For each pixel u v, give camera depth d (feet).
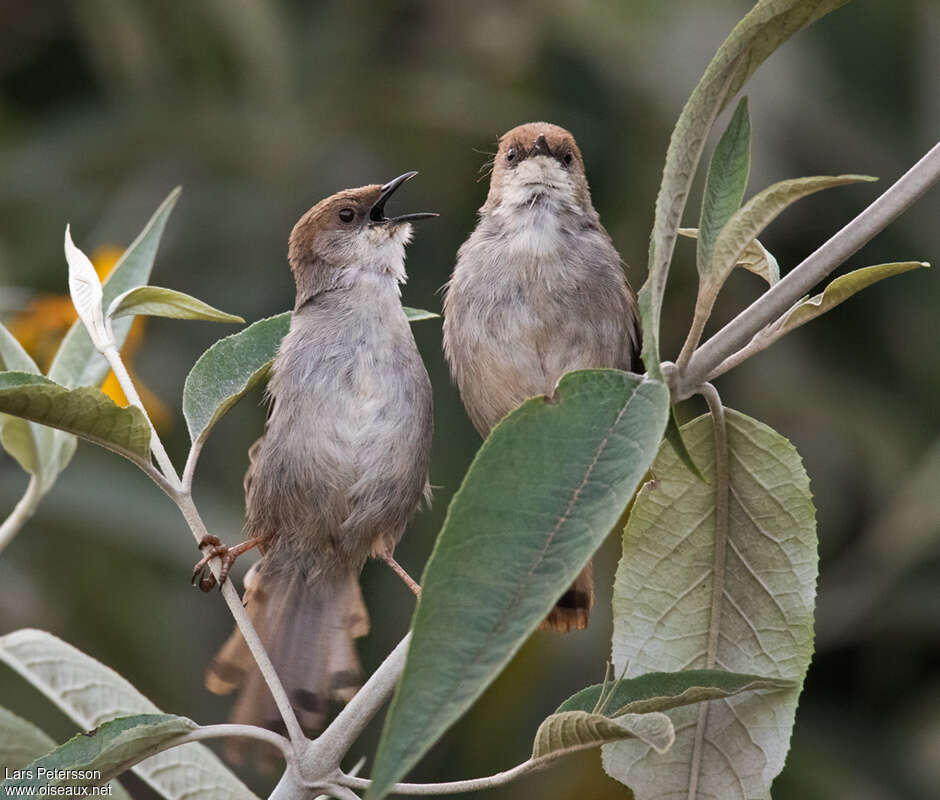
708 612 17.26
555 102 41.06
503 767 36.19
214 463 36.88
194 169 41.37
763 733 16.87
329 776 15.66
